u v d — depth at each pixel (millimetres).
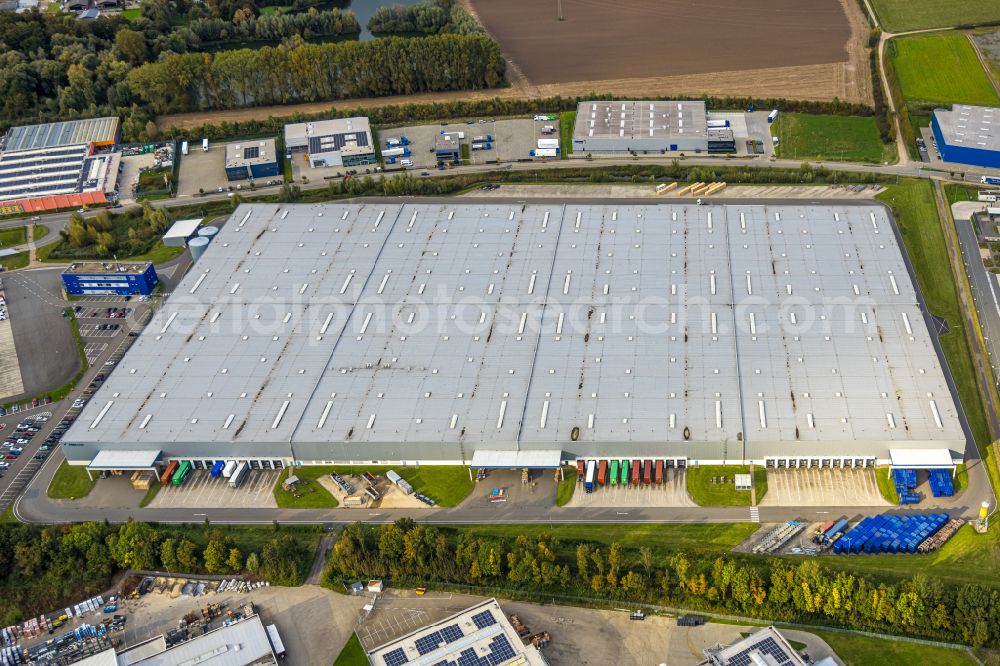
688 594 192375
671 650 184750
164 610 199375
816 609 187250
